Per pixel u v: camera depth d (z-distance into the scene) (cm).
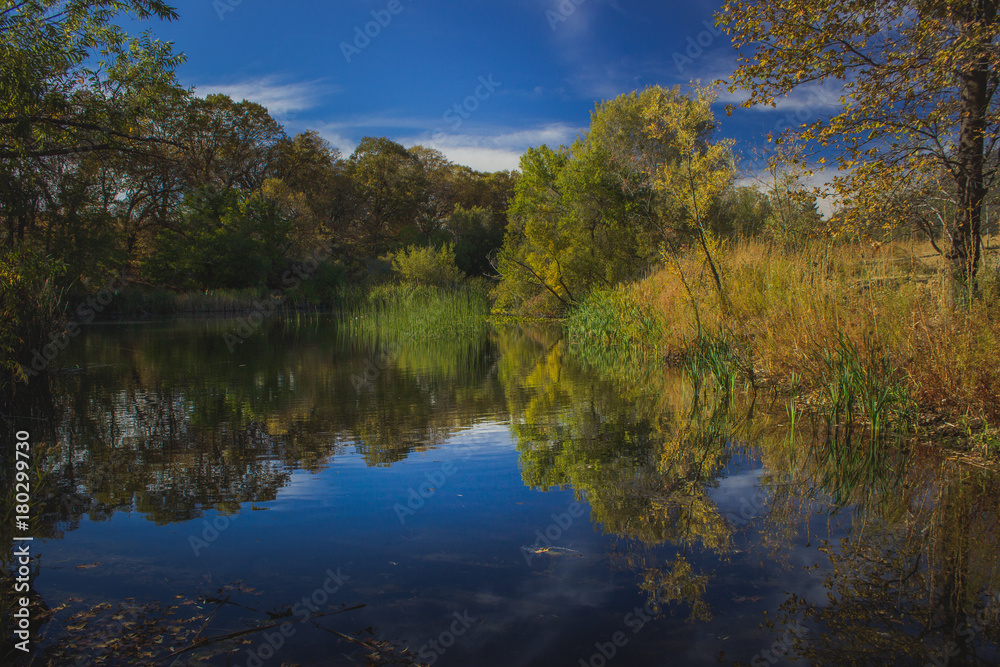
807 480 425
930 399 531
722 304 899
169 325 2222
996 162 615
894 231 686
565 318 2136
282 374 989
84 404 734
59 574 294
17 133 803
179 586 281
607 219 1936
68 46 812
